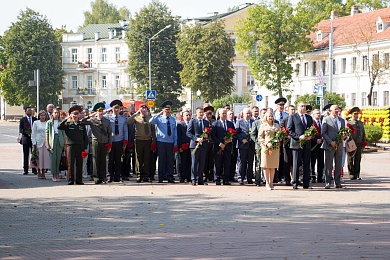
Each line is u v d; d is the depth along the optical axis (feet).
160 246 40.24
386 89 234.58
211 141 79.41
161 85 297.74
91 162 87.86
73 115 78.89
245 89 333.42
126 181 83.76
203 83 261.85
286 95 275.18
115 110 82.07
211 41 261.03
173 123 82.07
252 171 80.02
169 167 82.23
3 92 368.68
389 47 236.63
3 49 367.66
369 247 39.42
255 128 78.02
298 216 53.01
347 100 256.11
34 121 89.30
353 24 270.46
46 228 48.08
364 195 67.82
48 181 84.07
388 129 170.71
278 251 38.27
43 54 361.71
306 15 254.47
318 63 274.36
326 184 74.64
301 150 73.87
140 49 296.71
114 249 39.50
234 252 38.09
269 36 251.39
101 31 404.36
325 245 40.09
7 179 86.74
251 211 55.98
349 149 81.87
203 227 47.75
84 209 57.72
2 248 40.27
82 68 399.65
